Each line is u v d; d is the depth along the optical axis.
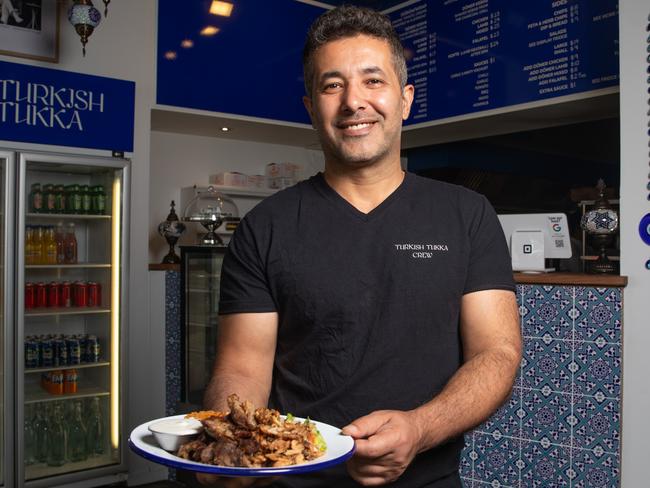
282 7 4.38
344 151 1.21
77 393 3.71
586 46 3.44
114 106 3.73
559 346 2.63
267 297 1.27
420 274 1.20
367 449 0.89
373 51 1.21
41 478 3.44
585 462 2.56
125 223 3.70
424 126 4.27
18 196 3.35
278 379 1.27
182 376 3.79
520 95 3.74
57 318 3.95
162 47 3.90
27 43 3.45
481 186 4.71
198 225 4.53
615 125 3.93
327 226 1.24
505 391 1.12
